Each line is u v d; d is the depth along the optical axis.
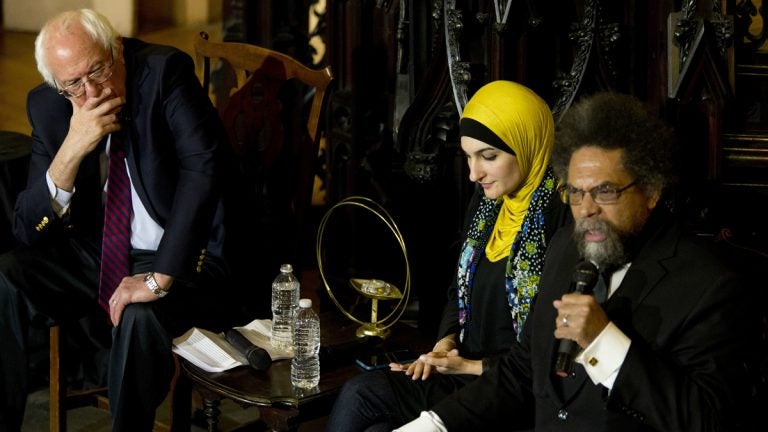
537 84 4.93
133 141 4.64
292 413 3.80
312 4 8.16
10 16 8.90
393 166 5.55
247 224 5.03
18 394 4.57
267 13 8.03
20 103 8.97
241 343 4.16
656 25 4.82
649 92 4.90
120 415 4.33
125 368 4.32
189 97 4.65
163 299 4.49
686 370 2.80
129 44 4.75
